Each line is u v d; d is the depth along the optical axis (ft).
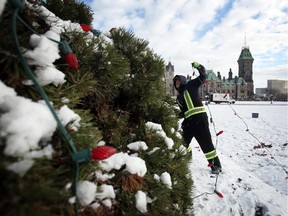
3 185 1.62
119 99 6.09
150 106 6.34
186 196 5.95
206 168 14.61
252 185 12.60
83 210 2.87
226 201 10.57
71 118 2.75
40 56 2.68
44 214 1.81
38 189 1.75
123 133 5.30
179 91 13.84
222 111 73.36
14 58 2.56
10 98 2.18
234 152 22.47
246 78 288.30
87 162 2.68
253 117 53.01
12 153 1.85
